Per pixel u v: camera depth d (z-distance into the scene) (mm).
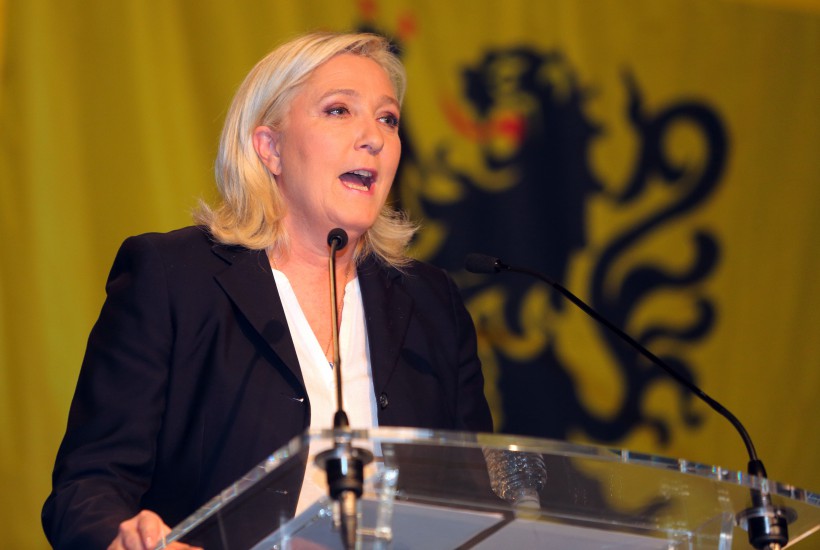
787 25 17625
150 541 5488
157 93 13930
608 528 6102
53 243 13047
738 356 16141
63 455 7273
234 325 7863
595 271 15797
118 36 13898
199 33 14359
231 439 7422
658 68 16828
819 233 16922
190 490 7465
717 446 15719
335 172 8469
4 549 12141
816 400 16297
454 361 8797
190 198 13805
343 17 15305
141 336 7633
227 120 8875
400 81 9367
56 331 12820
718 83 17078
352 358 8266
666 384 15727
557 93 16234
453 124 15633
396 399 8039
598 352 15539
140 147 13695
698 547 6289
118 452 7199
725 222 16562
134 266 7984
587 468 5598
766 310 16422
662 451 15453
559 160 16016
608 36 16688
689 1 17234
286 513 5488
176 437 7500
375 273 8867
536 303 15422
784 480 15906
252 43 14641
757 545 6203
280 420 7500
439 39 15844
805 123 17328
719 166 16734
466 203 15438
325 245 8625
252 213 8508
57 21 13625
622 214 16125
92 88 13633
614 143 16312
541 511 5871
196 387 7629
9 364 12586
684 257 16234
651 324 15859
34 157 13180
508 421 14953
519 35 16266
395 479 5473
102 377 7531
